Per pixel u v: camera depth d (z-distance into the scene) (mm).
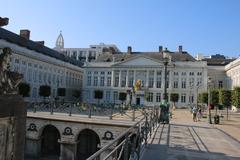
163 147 11273
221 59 92750
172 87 74938
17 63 53375
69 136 26016
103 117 27641
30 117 27328
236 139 15094
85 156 28094
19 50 53688
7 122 4137
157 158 9234
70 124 26078
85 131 28578
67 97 76000
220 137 15625
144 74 77125
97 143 28375
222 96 36094
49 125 27469
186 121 27281
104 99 79312
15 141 4312
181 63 75188
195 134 16266
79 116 27578
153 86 76125
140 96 75375
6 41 50688
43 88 53438
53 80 68125
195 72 74438
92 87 80625
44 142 29938
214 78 80562
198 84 73188
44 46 71000
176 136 14875
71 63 79812
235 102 33688
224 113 49031
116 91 78375
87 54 115500
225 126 23344
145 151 10250
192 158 9547
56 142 29797
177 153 10242
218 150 11352
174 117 33469
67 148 26047
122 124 24016
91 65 81125
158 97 75438
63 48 117688
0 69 4203
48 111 31969
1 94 4121
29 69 57531
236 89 33562
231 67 71812
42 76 62875
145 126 11391
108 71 79812
